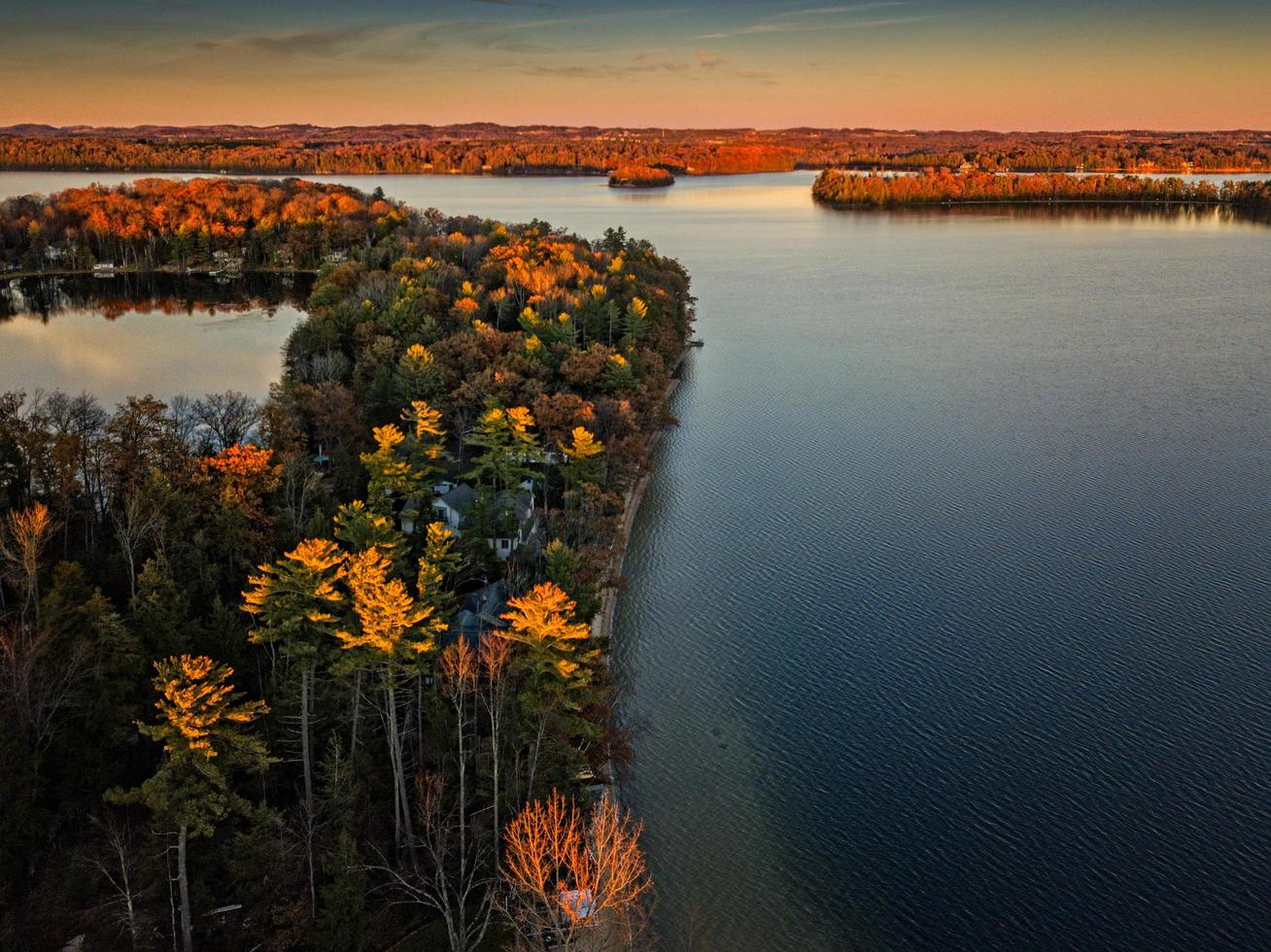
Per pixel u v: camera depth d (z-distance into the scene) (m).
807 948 70.75
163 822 61.72
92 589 84.25
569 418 138.25
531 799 72.44
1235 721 92.81
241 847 67.56
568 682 71.94
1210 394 187.75
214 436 127.94
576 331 185.38
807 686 98.94
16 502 102.50
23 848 66.38
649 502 140.88
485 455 123.50
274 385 151.62
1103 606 112.12
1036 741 90.62
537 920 61.00
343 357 166.00
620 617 110.81
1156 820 81.56
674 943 70.69
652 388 164.88
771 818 82.31
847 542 128.25
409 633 74.94
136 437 107.00
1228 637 105.44
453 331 184.88
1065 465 152.88
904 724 93.38
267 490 105.06
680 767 87.81
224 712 61.56
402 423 149.38
